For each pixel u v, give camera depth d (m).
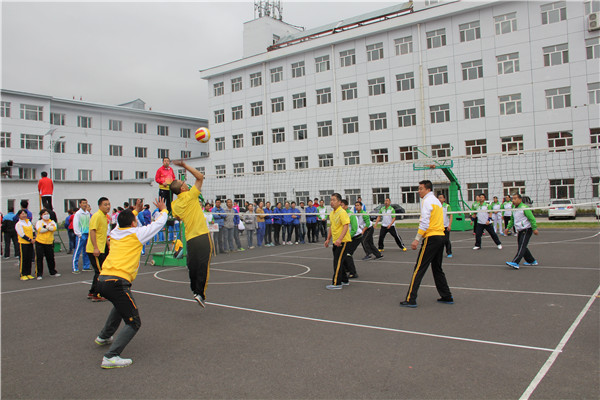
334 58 37.75
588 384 3.60
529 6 29.91
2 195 25.94
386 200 14.13
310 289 7.97
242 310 6.45
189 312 6.40
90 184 31.61
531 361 4.13
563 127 28.75
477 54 31.61
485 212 13.57
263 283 8.70
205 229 6.25
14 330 5.64
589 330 5.03
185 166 6.14
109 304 7.23
